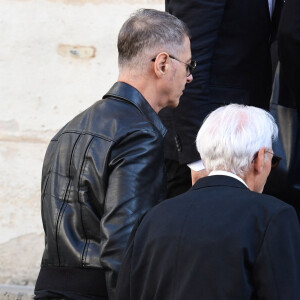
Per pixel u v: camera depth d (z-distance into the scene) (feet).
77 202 32.53
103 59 59.57
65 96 59.31
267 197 28.19
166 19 35.09
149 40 34.50
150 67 34.53
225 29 42.16
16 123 59.11
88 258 31.99
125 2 59.72
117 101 34.01
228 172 29.48
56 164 33.63
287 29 39.91
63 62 59.62
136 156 32.07
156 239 28.50
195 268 27.14
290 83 40.91
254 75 43.06
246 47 42.45
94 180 32.35
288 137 41.75
